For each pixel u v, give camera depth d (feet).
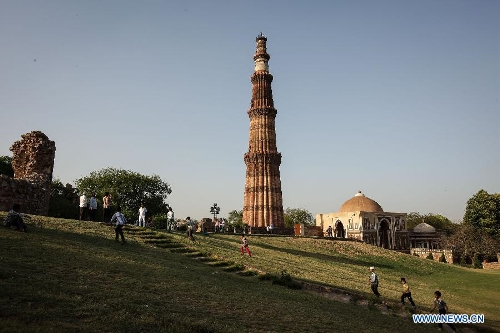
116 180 273.13
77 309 35.50
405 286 80.74
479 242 280.10
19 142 116.78
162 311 40.37
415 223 432.25
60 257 54.39
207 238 126.82
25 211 101.91
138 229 101.81
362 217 264.72
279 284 77.56
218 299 51.19
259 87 259.60
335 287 84.38
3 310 31.65
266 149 248.52
